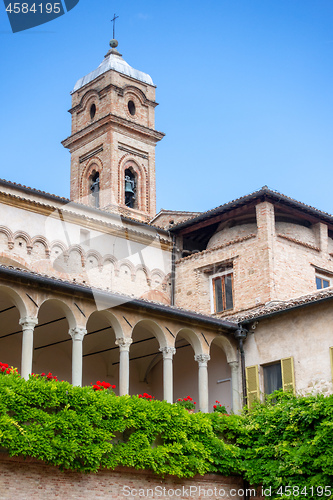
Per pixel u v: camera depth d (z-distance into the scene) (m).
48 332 30.22
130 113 48.25
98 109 47.53
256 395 29.36
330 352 27.61
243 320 30.09
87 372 32.22
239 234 34.78
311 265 34.25
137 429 23.17
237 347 30.50
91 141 47.16
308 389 27.89
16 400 20.61
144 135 47.31
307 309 28.69
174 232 36.53
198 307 34.81
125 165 46.22
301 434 24.52
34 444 20.39
